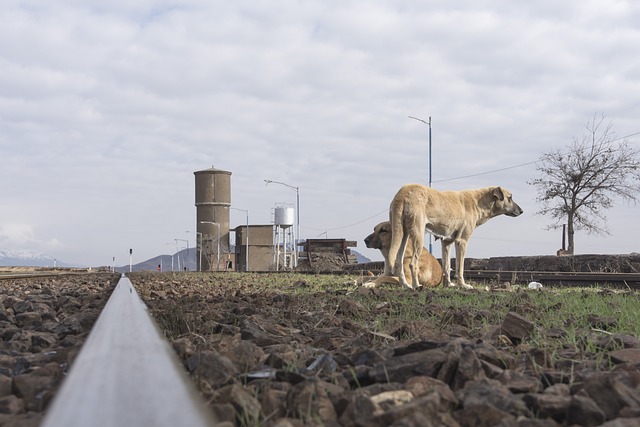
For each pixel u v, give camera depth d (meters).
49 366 2.95
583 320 5.32
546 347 3.69
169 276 24.95
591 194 37.34
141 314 3.33
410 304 6.83
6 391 2.64
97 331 2.60
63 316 6.61
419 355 2.75
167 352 2.00
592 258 20.09
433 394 2.02
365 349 3.33
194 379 2.53
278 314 6.19
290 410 2.09
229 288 12.66
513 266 23.27
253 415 2.02
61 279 20.30
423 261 13.02
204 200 114.75
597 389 2.21
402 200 11.91
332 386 2.39
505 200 13.16
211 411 2.00
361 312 6.23
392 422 1.86
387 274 12.20
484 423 1.99
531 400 2.23
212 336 4.31
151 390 1.50
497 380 2.63
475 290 10.05
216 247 113.88
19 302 7.74
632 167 36.88
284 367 3.04
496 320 5.48
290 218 79.19
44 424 1.29
